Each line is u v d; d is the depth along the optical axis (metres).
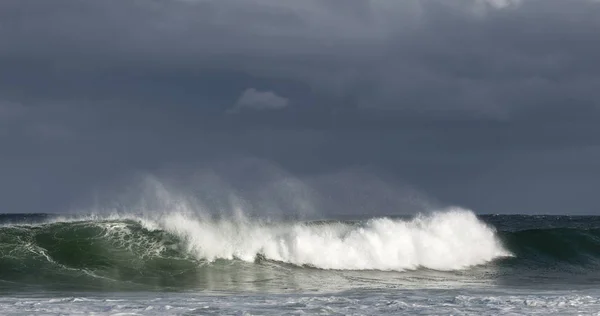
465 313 54.75
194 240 87.38
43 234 84.44
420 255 96.88
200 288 73.44
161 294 67.88
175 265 83.31
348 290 73.50
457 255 100.38
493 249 106.69
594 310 56.47
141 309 55.19
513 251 108.19
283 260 89.06
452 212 108.56
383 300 61.56
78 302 59.03
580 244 110.81
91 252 82.50
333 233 94.75
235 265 86.06
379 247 94.69
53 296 64.94
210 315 52.62
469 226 107.19
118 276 77.94
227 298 63.62
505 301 60.94
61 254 81.44
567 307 57.84
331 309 55.94
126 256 83.00
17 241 82.69
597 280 91.00
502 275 94.00
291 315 52.91
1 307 55.75
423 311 55.53
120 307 56.16
